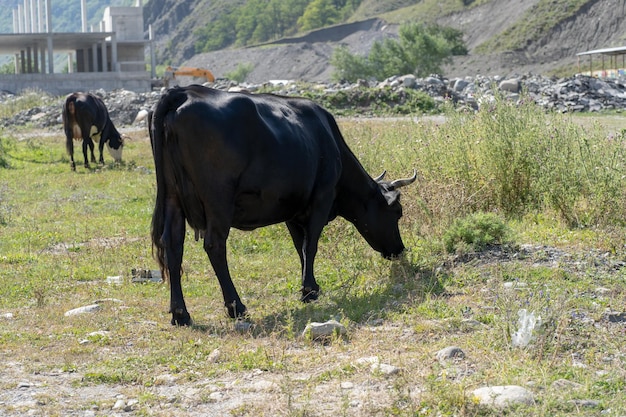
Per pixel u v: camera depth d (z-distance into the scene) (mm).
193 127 8477
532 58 113875
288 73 141250
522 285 9156
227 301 8875
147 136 33531
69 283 10820
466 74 108125
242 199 8898
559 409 5906
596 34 115812
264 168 8875
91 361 7520
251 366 7227
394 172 13789
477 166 13750
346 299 9406
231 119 8602
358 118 35750
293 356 7484
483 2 142125
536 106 15195
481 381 6504
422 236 11625
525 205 13391
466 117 15117
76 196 18547
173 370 7227
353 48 149875
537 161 13305
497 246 10828
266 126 8883
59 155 27656
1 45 82438
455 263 10359
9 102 48062
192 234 13469
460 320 8102
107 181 21188
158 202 8844
